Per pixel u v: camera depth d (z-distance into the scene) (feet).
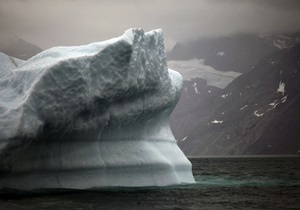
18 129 113.91
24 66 137.59
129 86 143.95
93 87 134.31
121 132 151.53
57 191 129.80
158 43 161.79
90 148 140.67
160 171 157.99
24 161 122.52
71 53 138.82
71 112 128.06
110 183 143.13
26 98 118.83
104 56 136.05
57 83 123.95
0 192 120.06
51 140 128.77
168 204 125.18
